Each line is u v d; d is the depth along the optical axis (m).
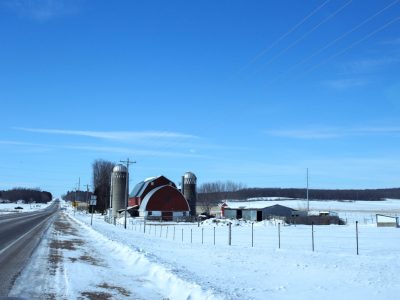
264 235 47.28
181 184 112.12
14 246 24.80
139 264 18.16
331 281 15.70
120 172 109.19
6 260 18.44
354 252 27.53
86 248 25.50
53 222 60.56
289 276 16.78
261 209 100.19
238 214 103.12
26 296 11.33
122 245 25.50
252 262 21.02
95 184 140.75
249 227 67.25
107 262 19.23
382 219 71.50
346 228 64.44
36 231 39.53
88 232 42.06
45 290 12.26
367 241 38.34
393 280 16.06
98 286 13.20
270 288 13.95
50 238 32.00
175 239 40.78
